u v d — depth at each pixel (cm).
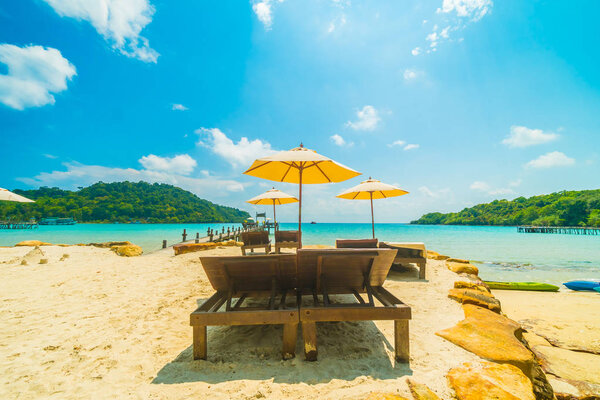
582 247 2272
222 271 272
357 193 830
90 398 190
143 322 338
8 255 914
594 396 255
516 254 1734
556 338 400
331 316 236
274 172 550
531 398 176
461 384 194
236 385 202
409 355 238
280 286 296
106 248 1153
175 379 212
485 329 292
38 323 333
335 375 214
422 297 436
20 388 201
